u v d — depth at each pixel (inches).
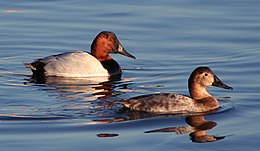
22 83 658.2
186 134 508.1
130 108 561.3
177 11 909.8
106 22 871.7
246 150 477.7
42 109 565.0
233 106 576.4
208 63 719.7
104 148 480.4
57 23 868.6
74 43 800.9
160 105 556.1
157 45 788.0
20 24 864.3
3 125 526.0
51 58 705.0
